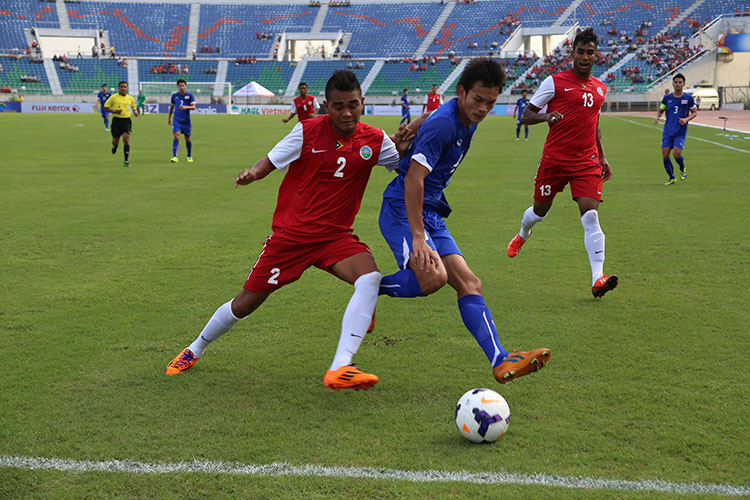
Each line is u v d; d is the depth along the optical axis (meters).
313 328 5.52
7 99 60.72
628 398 4.14
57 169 16.75
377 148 4.34
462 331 5.43
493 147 24.64
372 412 3.99
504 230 9.59
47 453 3.48
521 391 4.26
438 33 72.69
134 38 73.56
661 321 5.61
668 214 10.63
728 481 3.21
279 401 4.14
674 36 63.28
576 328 5.44
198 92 65.06
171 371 4.55
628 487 3.17
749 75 59.97
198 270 7.33
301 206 4.29
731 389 4.26
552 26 69.62
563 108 6.62
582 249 8.38
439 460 3.42
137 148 23.22
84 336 5.28
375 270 4.27
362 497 3.09
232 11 76.31
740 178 14.88
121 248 8.36
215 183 14.53
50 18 72.75
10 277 6.98
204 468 3.34
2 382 4.39
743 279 6.88
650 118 44.72
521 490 3.14
